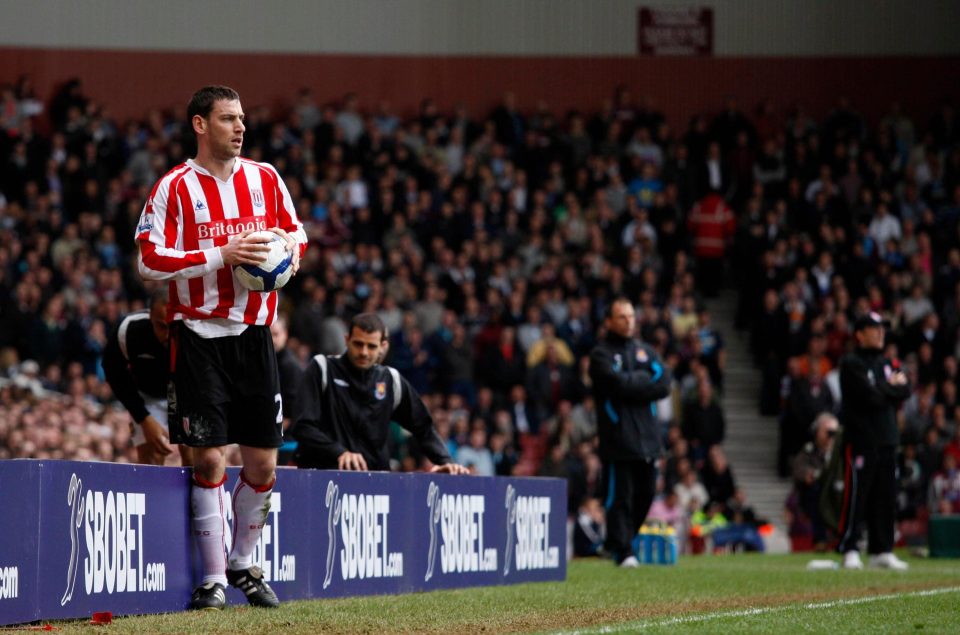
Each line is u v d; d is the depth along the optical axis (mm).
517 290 80062
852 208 95875
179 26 102062
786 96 107688
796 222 93312
